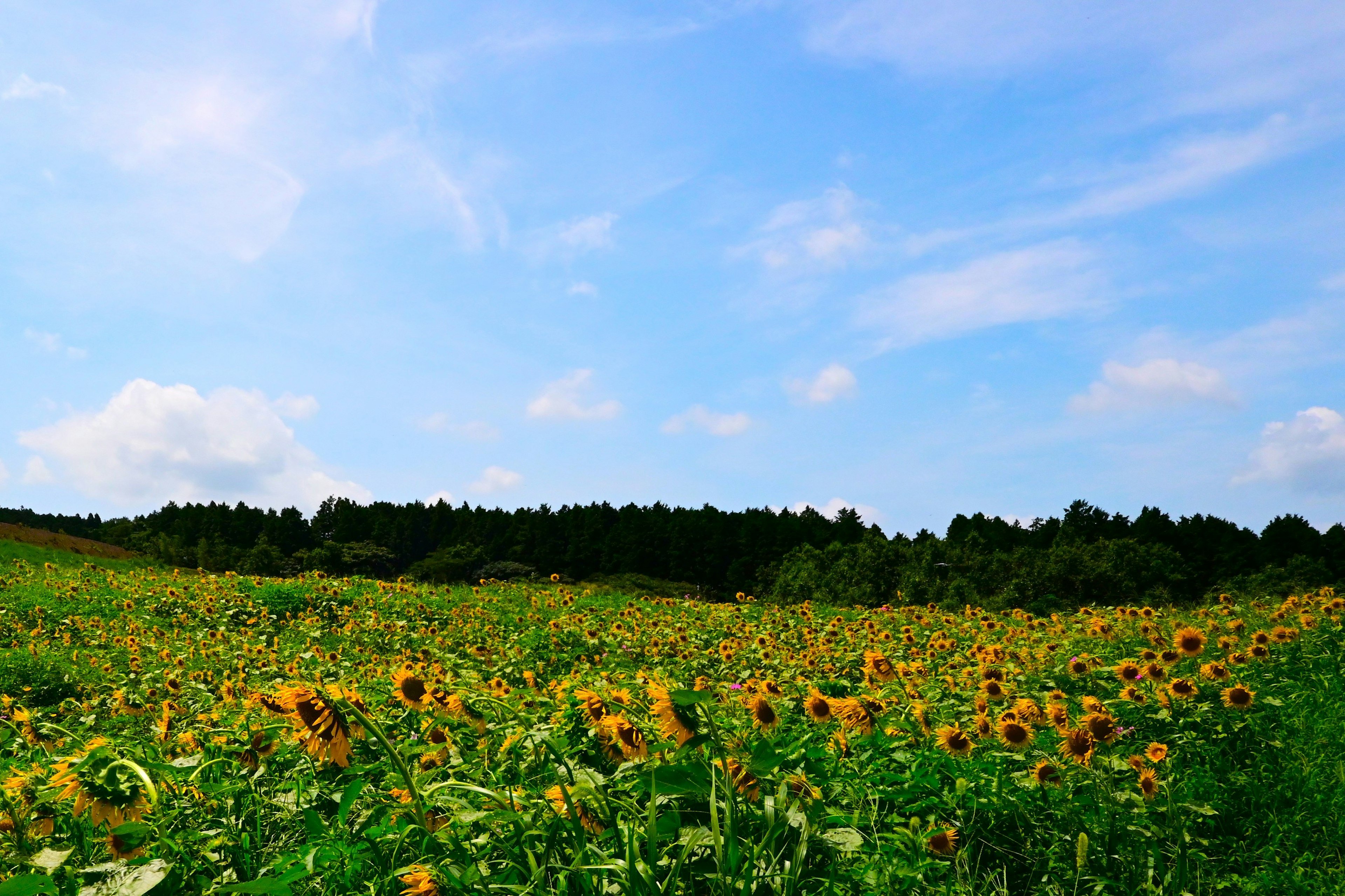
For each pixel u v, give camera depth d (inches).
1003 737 171.2
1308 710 215.0
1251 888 136.2
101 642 505.7
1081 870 130.2
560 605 661.3
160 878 85.7
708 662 357.1
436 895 89.4
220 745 152.1
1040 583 1156.5
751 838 101.1
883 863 117.6
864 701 167.3
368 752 142.3
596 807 102.2
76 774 93.9
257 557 2283.5
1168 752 188.5
